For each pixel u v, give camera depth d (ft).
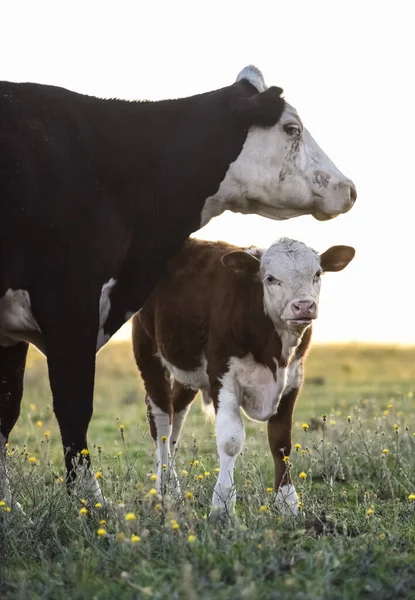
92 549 19.77
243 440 26.14
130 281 25.23
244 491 27.09
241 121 26.21
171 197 25.79
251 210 27.48
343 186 27.22
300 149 26.76
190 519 20.81
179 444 33.45
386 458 30.94
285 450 26.76
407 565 18.03
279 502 24.39
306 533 21.71
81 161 23.95
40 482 24.54
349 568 17.74
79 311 23.43
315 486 29.66
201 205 26.30
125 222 24.76
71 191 23.43
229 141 26.22
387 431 38.24
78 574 17.67
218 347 26.84
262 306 26.25
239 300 26.73
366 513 23.45
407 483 28.07
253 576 17.15
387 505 25.36
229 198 26.66
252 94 26.96
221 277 27.81
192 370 29.25
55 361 23.31
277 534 19.63
